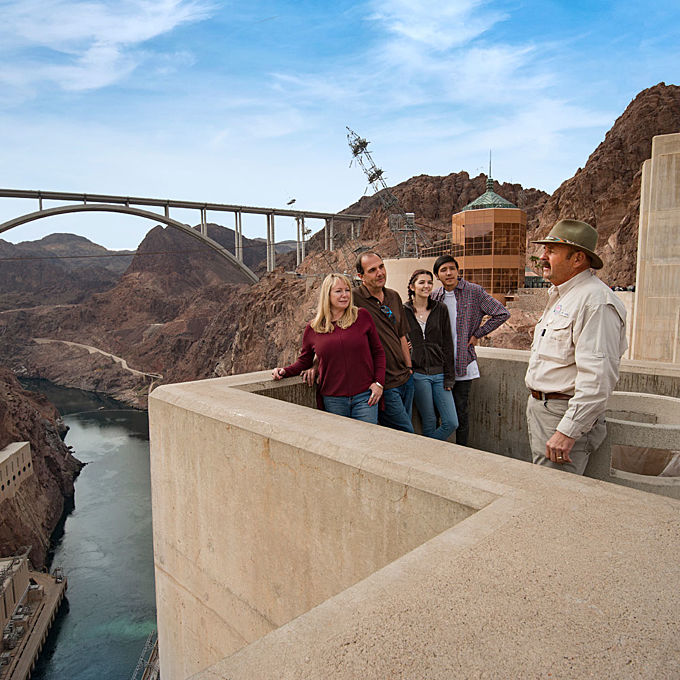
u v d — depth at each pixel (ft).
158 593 12.28
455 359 14.20
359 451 7.23
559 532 5.04
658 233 40.22
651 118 229.45
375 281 12.48
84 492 221.87
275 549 8.68
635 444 8.98
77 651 120.88
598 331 8.06
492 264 124.26
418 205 400.47
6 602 126.31
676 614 3.82
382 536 6.88
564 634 3.61
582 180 229.25
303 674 3.32
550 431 9.02
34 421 232.73
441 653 3.44
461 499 5.97
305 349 12.22
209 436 9.91
